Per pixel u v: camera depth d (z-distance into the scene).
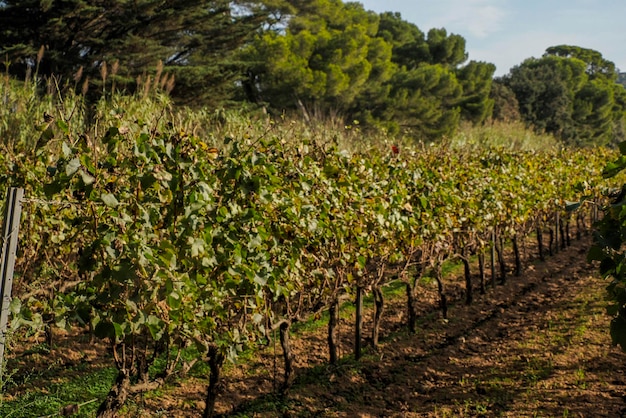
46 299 6.39
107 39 22.30
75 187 4.14
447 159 10.08
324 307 6.98
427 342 8.30
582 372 6.62
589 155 17.33
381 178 8.02
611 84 79.00
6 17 19.58
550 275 12.41
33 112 8.91
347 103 32.12
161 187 4.49
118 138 4.33
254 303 5.59
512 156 12.76
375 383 6.94
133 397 5.38
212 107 22.73
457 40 49.31
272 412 6.04
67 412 4.85
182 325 4.76
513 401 6.12
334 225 6.68
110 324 4.11
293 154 6.32
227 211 4.99
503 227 11.40
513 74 58.88
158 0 21.55
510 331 8.63
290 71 27.98
